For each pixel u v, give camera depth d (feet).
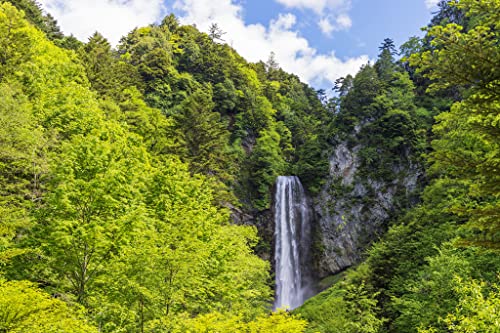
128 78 138.72
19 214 40.16
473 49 21.34
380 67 229.86
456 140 71.51
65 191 40.04
